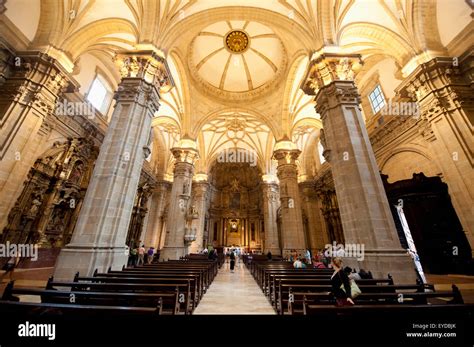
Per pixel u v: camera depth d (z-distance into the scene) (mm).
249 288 8969
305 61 15273
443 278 8727
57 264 6098
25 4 9156
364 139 7613
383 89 14062
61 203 12852
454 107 8062
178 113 18188
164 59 9586
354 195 7094
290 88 17047
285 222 15727
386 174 13594
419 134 11289
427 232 10156
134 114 8250
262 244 37531
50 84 9086
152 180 23828
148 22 9812
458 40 8664
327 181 21234
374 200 6855
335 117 8273
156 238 23516
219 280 11164
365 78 15375
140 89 8578
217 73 19078
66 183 12930
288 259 14688
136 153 7914
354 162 7293
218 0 11016
